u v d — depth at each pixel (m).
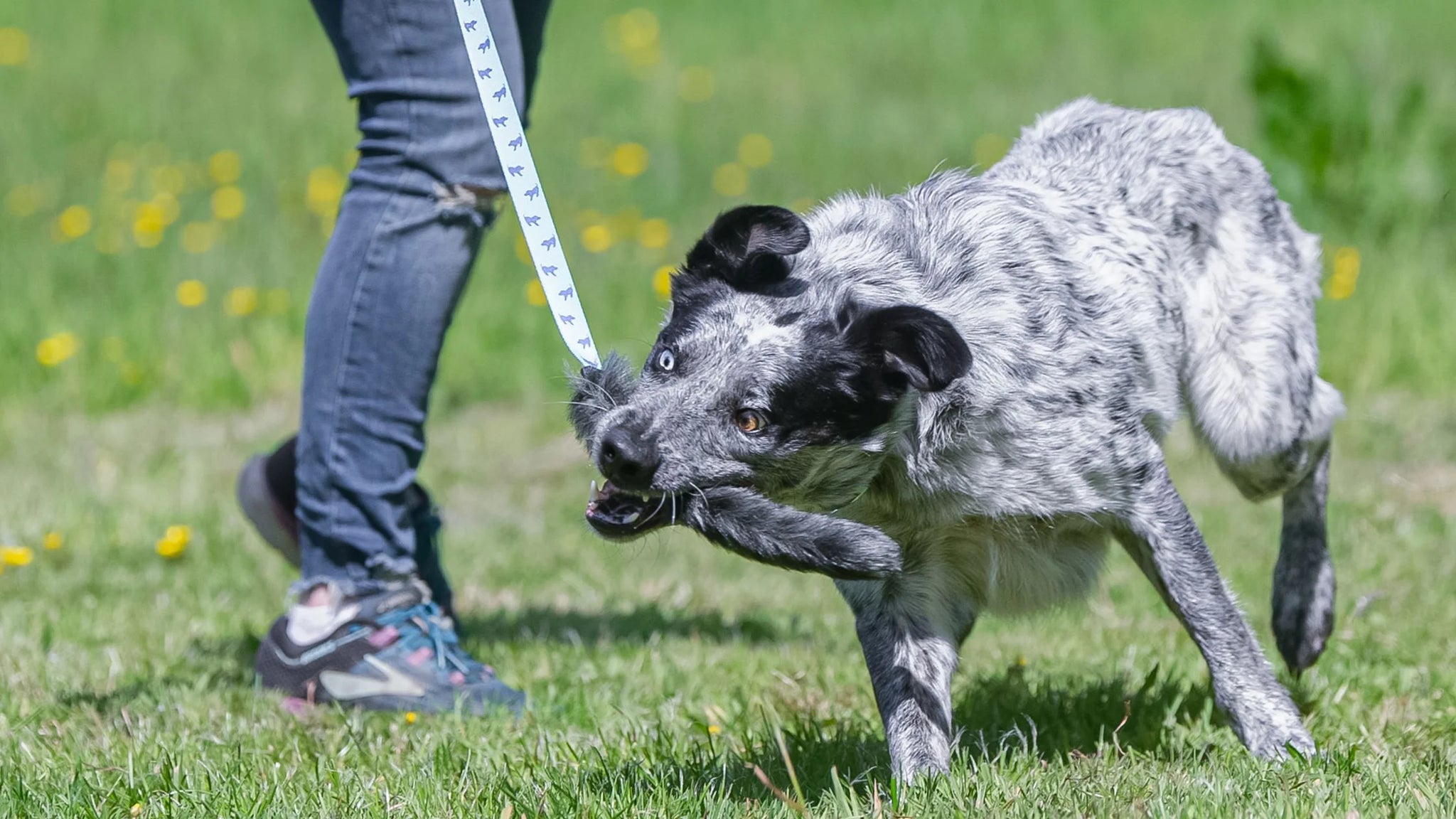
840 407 6.23
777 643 10.01
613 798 6.27
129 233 21.06
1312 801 5.93
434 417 17.28
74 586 11.55
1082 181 7.66
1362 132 19.33
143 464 15.43
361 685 8.33
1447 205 19.19
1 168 24.73
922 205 7.11
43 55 31.75
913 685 6.88
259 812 6.21
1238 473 8.14
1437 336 16.62
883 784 6.67
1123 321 7.07
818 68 31.73
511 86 8.01
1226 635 7.04
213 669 9.20
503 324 18.53
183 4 36.03
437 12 7.82
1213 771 6.46
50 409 17.33
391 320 8.09
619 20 35.31
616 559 12.51
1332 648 9.00
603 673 9.00
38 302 18.75
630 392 6.27
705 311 6.38
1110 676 8.54
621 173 24.67
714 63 32.25
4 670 9.01
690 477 6.04
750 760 6.97
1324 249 18.42
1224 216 7.99
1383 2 33.38
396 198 8.02
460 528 13.65
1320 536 8.48
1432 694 7.89
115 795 6.47
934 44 33.25
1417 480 13.69
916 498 6.74
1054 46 32.53
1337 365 16.39
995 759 6.83
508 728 7.77
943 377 5.92
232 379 17.80
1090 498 6.92
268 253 20.56
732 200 23.53
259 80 30.41
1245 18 33.19
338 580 8.42
